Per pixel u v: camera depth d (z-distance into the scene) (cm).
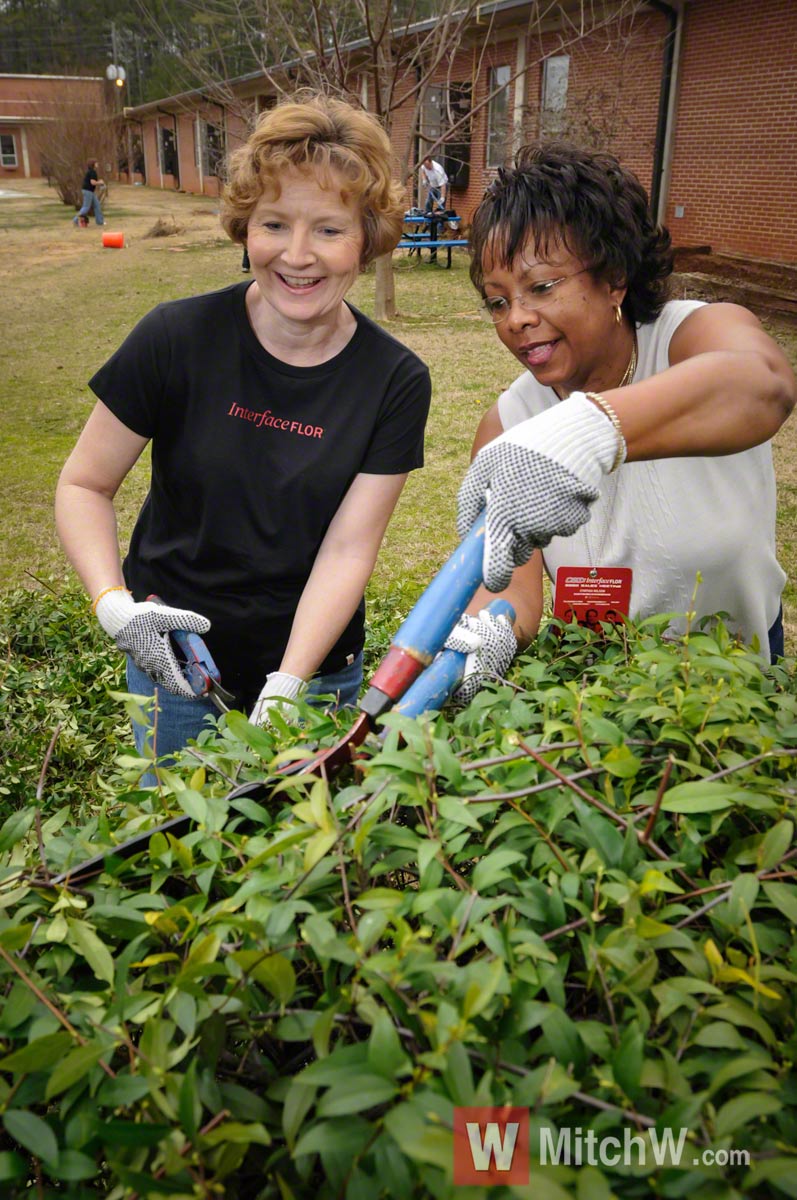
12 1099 79
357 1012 81
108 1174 91
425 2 1314
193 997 82
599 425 120
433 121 1894
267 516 212
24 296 1548
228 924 85
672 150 1525
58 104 3247
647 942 85
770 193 1366
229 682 236
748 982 80
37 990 84
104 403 208
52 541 621
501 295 158
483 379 995
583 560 177
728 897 88
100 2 5162
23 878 102
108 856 98
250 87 2094
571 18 1597
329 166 183
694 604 173
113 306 1443
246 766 121
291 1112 74
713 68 1427
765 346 144
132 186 4119
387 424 212
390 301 1302
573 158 152
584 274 152
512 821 93
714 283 1295
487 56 1812
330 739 116
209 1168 74
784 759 108
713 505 166
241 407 207
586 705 109
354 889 92
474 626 133
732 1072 74
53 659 379
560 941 89
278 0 1105
